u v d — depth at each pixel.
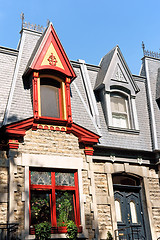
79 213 14.29
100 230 14.73
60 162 14.72
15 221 12.92
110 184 15.87
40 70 15.61
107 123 17.03
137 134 17.62
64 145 15.16
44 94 15.90
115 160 16.47
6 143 14.12
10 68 16.31
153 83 20.31
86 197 14.74
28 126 14.55
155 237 15.84
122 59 18.70
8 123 13.98
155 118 18.59
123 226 15.76
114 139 16.73
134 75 20.00
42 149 14.60
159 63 21.73
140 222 16.28
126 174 16.89
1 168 13.63
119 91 18.17
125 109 18.31
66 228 13.64
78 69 18.47
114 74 18.22
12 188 13.32
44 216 13.83
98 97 17.97
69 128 15.38
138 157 17.19
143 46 21.70
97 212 15.02
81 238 13.73
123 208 16.16
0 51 16.59
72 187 14.73
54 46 16.30
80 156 15.37
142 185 16.94
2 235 12.57
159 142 17.70
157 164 17.45
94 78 18.77
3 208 13.05
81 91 17.69
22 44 17.28
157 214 16.53
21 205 13.29
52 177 14.48
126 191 16.66
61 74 16.09
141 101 19.17
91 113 17.03
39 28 18.41
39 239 12.88
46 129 15.00
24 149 14.23
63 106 15.81
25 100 15.23
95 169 15.89
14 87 15.34
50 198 14.21
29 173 14.09
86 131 15.63
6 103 14.97
